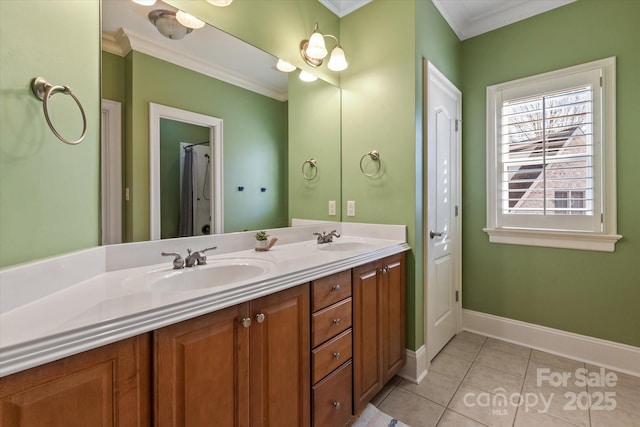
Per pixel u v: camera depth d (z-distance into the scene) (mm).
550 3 2111
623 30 1872
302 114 1934
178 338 779
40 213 804
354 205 2133
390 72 1932
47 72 822
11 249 719
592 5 1972
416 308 1878
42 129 805
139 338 709
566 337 2105
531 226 2232
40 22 798
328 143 2111
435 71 2041
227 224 1558
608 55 1921
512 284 2326
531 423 1477
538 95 2188
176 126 1339
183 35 1348
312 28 1975
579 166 2020
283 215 1858
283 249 1665
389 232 1944
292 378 1107
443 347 2254
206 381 841
